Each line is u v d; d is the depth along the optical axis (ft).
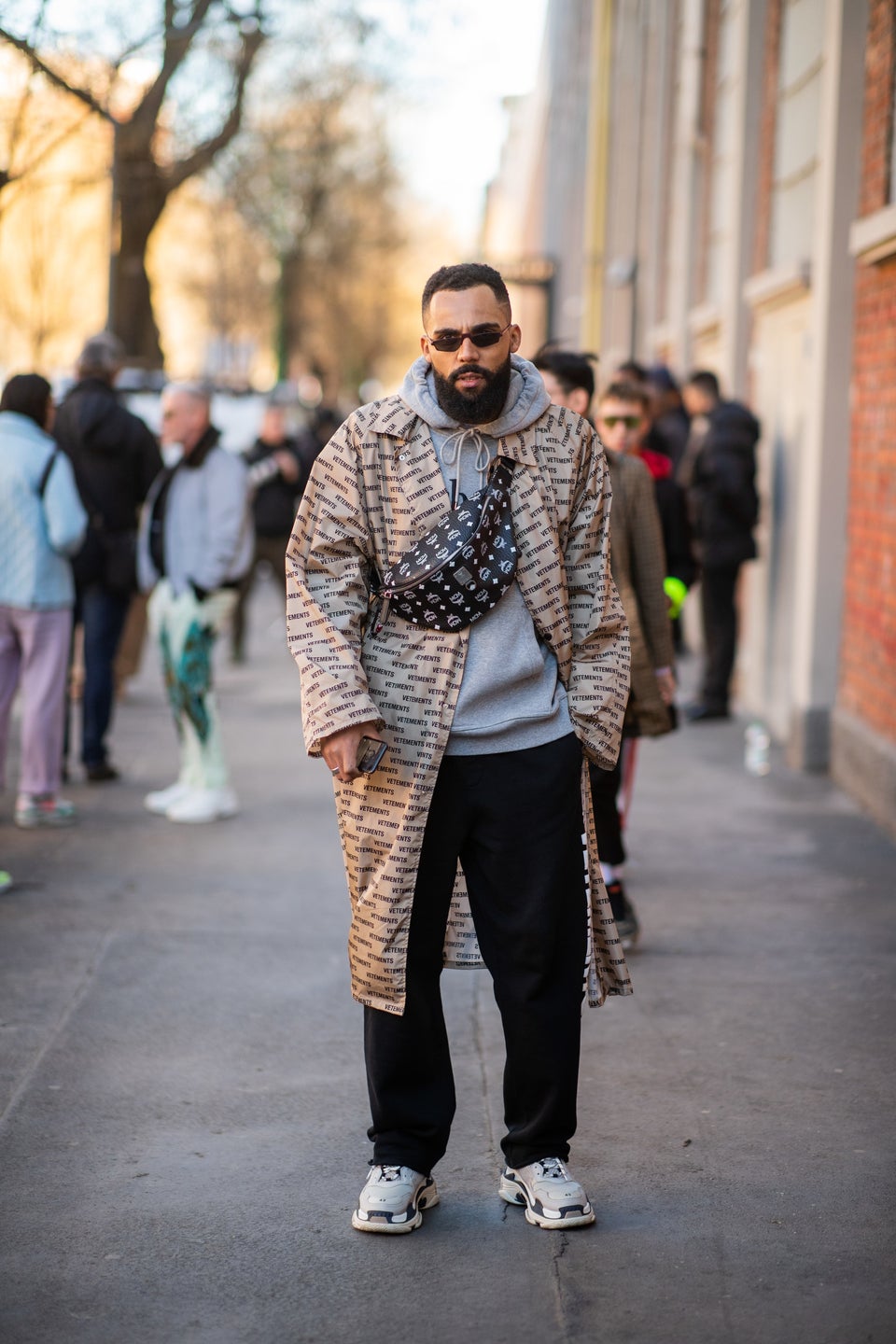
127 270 59.16
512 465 11.71
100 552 28.48
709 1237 12.10
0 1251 11.89
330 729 11.20
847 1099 14.92
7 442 23.82
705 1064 15.78
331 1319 10.94
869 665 27.71
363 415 11.69
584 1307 11.08
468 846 12.07
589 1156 13.58
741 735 34.76
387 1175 12.26
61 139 36.47
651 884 22.62
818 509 29.63
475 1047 16.22
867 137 28.09
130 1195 12.84
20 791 28.25
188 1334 10.75
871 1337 10.68
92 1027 16.72
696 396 36.60
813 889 22.38
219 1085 15.17
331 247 142.61
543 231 132.87
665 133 58.18
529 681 11.79
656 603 18.24
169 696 26.50
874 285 27.35
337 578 11.69
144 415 56.03
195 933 20.12
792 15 36.09
